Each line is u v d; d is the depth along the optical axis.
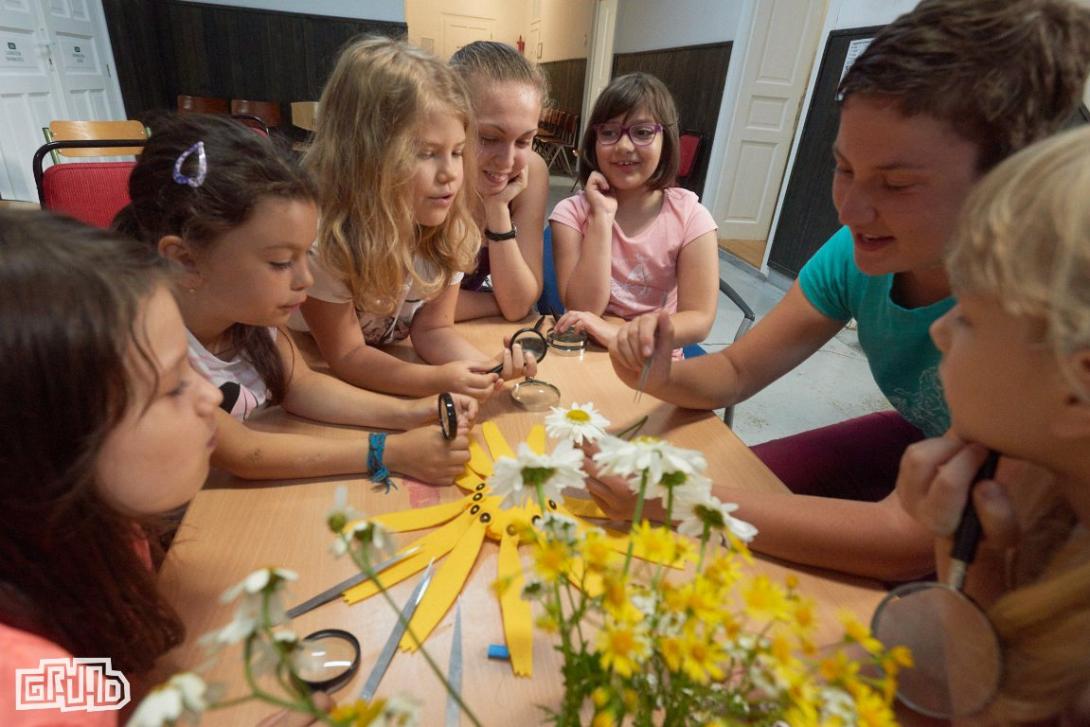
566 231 1.55
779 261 4.04
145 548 0.57
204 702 0.22
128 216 0.80
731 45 4.28
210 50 4.81
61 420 0.37
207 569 0.57
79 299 0.37
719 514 0.32
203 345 0.87
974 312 0.33
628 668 0.24
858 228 0.68
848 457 1.10
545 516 0.34
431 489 0.71
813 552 0.62
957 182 0.60
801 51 4.22
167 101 4.84
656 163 1.44
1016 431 0.33
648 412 0.92
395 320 1.14
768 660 0.25
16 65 3.03
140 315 0.40
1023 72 0.54
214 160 0.71
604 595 0.27
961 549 0.37
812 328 1.04
